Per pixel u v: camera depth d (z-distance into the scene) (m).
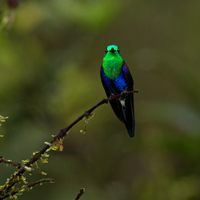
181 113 10.47
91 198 10.11
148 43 15.59
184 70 11.07
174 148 10.59
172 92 14.48
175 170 11.05
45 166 9.94
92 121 12.16
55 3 10.05
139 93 14.64
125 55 15.14
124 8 14.98
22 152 9.55
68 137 11.12
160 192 10.77
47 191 9.66
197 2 16.27
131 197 10.95
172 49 15.72
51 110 10.50
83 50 10.92
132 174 11.40
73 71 10.89
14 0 8.16
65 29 10.47
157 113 10.56
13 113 10.13
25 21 9.88
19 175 3.53
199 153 10.44
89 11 10.18
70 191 9.88
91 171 10.91
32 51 10.55
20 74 10.35
